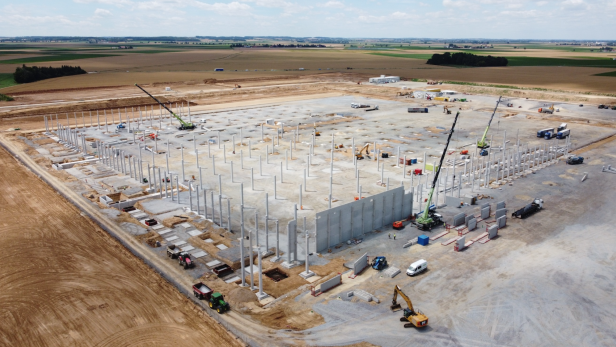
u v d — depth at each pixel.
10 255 53.91
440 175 84.12
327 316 42.72
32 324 41.47
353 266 49.84
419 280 48.81
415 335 40.00
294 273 50.50
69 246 56.31
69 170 86.12
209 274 49.78
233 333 40.47
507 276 49.56
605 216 65.75
